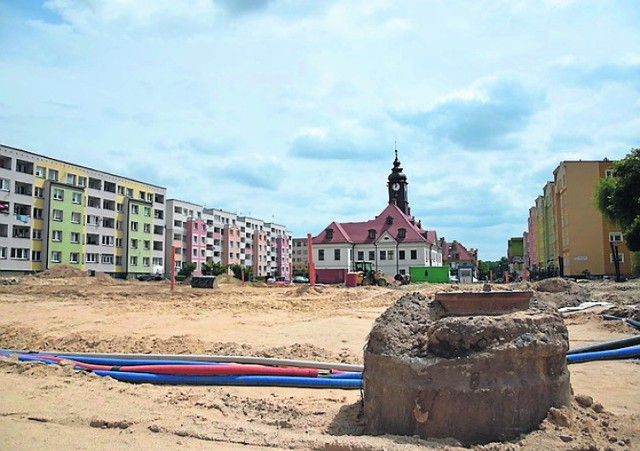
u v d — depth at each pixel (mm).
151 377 8938
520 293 5609
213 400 7453
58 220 70625
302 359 10297
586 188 59719
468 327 5098
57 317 18359
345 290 37938
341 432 5797
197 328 15273
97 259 77938
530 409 4984
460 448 4750
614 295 22391
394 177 98750
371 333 5793
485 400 4902
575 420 5168
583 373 8797
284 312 20516
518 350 4977
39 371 9320
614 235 58500
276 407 6957
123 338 13039
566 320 16172
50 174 70688
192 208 108188
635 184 40906
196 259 107125
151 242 89125
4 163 64125
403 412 5180
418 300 5953
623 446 4852
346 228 89312
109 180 80875
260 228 135250
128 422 6211
